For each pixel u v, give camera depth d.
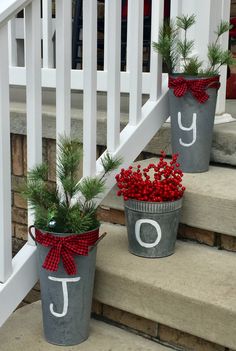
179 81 2.34
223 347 1.86
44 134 2.74
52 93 3.53
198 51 2.58
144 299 1.97
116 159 2.16
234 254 2.18
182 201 2.22
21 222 3.06
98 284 2.08
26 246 2.10
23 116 2.81
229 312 1.77
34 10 1.93
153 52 2.47
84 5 2.09
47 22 3.19
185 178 2.37
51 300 1.93
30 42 1.95
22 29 3.83
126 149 2.35
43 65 3.23
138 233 2.13
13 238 3.13
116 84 2.25
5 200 1.91
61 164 1.93
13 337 2.02
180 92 2.34
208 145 2.44
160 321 1.94
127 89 2.84
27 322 2.13
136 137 2.40
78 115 2.68
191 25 2.45
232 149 2.48
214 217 2.17
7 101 1.86
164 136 2.58
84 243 1.86
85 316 1.98
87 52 2.12
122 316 2.10
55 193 1.93
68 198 1.98
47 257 1.87
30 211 2.07
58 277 1.90
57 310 1.93
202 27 2.55
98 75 2.95
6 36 1.82
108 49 2.24
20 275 2.02
